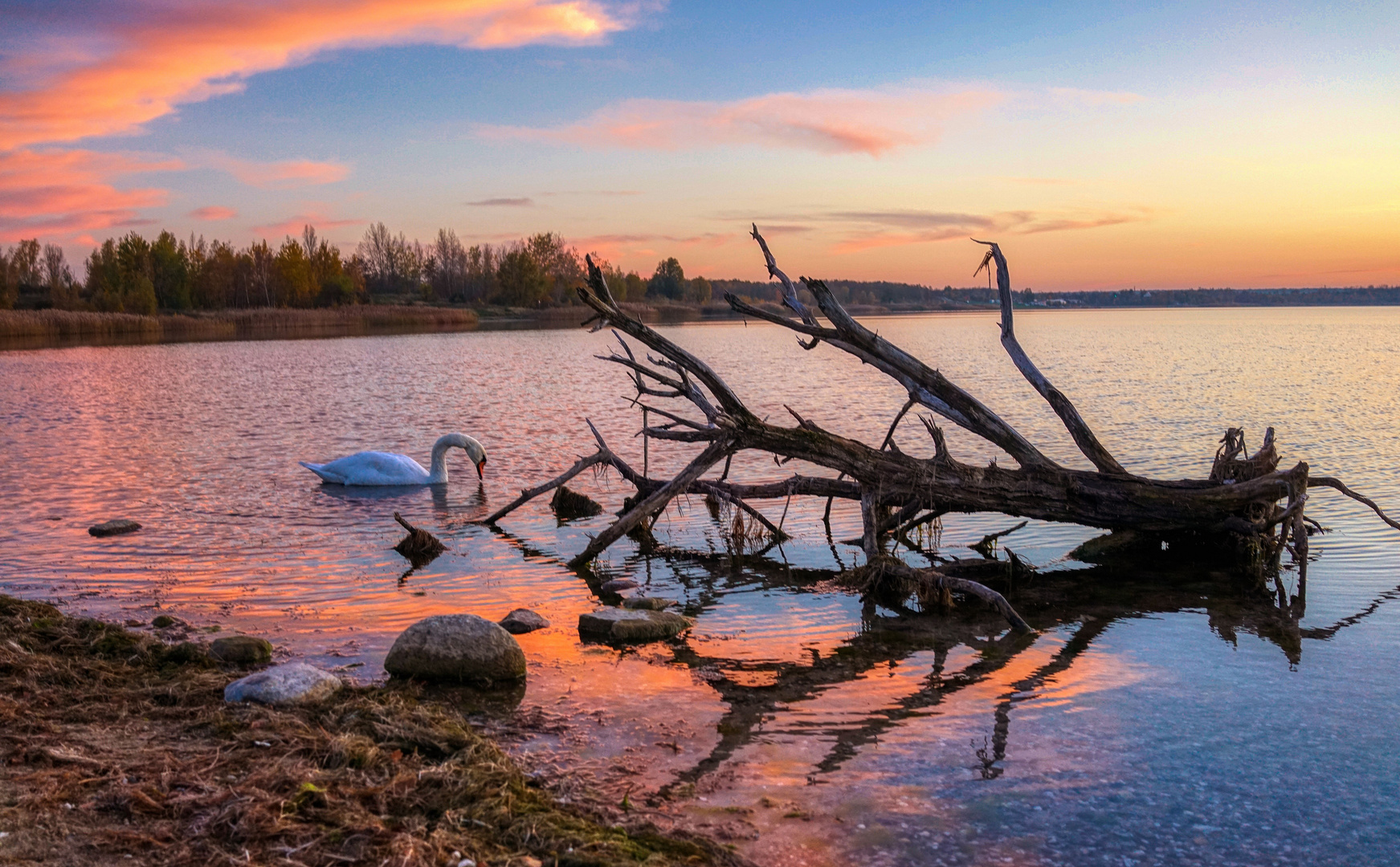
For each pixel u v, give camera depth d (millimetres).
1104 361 51125
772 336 90750
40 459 19891
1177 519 12430
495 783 5777
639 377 14852
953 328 140000
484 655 8109
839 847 5406
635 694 7867
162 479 17719
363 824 5105
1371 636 9320
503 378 40531
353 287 154750
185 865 4695
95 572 11477
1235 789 6148
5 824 4973
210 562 12047
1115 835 5582
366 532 13852
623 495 16984
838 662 8750
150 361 51875
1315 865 5293
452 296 177875
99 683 7492
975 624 10023
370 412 28078
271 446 21828
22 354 59344
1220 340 78125
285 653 8734
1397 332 97312
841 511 15789
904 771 6410
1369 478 16734
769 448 13320
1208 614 10195
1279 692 7855
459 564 12266
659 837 5301
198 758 5969
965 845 5461
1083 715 7395
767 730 7113
